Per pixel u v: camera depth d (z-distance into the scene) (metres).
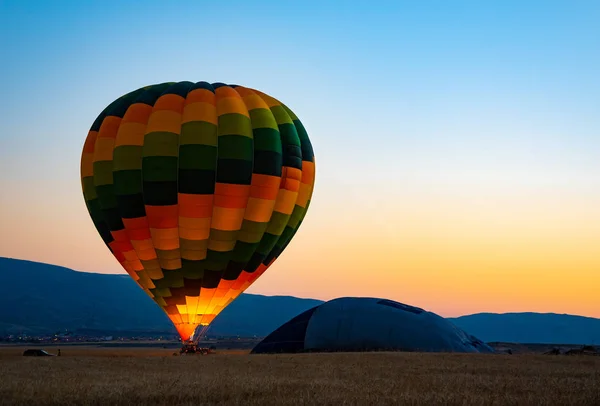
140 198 39.22
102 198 40.28
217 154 39.06
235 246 40.56
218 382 22.83
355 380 24.41
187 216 39.06
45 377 25.47
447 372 29.45
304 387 21.19
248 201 40.00
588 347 58.50
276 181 40.59
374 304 58.97
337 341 54.53
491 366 33.84
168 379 24.19
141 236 39.91
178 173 38.72
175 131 39.06
